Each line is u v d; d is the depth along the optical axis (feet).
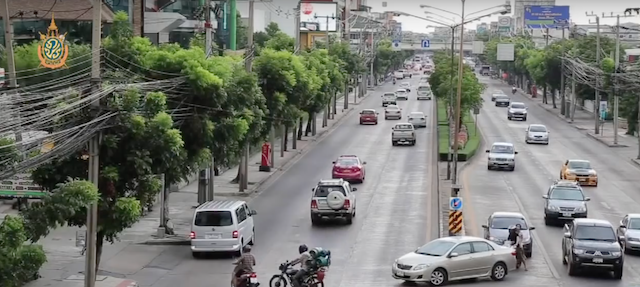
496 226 128.88
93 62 88.48
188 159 120.26
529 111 414.00
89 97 84.89
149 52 118.93
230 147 133.39
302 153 253.65
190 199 172.76
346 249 130.62
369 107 416.26
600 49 369.09
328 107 349.82
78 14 201.98
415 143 275.39
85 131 86.48
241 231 126.21
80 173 95.91
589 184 199.00
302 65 200.13
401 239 138.10
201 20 235.81
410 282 109.81
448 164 207.00
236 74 139.95
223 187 189.88
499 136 304.91
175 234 138.00
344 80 339.77
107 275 113.39
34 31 203.41
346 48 390.63
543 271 118.62
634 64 292.81
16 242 70.28
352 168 198.39
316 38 497.05
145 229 143.02
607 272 119.14
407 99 458.09
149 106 98.99
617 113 279.69
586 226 119.03
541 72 421.18
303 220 154.71
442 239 113.09
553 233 146.41
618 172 223.92
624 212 166.20
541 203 175.01
